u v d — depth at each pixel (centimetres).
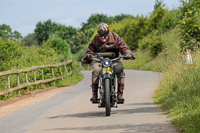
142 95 1670
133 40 6712
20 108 1611
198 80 1345
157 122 967
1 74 1908
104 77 1109
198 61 1700
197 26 1789
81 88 2436
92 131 908
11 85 2350
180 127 864
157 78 2650
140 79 2703
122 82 1183
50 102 1733
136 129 888
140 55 5694
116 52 1203
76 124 1035
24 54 3603
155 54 4866
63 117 1195
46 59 3378
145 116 1083
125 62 5866
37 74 2723
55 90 2480
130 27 6862
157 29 6128
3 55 3180
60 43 5981
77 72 3556
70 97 1875
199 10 3300
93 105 1461
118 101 1183
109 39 1177
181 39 1842
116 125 969
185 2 3984
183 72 1556
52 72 2791
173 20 5472
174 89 1448
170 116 1036
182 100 1157
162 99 1388
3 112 1533
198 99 1095
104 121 1051
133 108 1285
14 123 1167
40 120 1172
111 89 1135
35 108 1541
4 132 1014
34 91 2338
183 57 1828
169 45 4628
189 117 909
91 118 1126
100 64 1169
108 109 1120
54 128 997
